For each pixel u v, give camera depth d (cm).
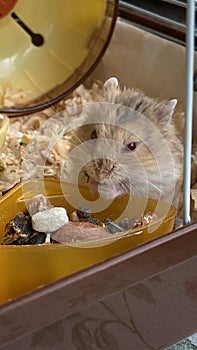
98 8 38
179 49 37
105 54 41
